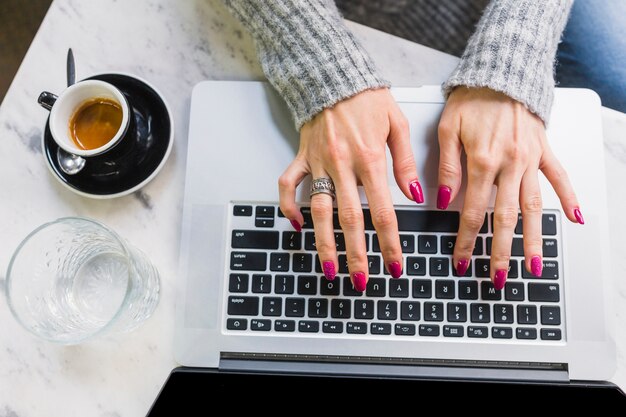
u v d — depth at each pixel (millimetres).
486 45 522
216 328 532
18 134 581
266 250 539
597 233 533
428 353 522
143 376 548
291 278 534
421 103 559
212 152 557
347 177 509
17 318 487
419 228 534
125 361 550
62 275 551
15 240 569
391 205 503
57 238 534
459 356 521
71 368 549
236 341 530
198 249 542
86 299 555
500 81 509
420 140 554
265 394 519
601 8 705
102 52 594
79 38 594
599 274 528
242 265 538
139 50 596
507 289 525
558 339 523
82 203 575
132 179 551
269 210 544
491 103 521
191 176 553
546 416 506
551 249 532
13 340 551
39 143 581
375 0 687
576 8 708
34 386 547
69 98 524
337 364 531
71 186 548
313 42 525
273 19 539
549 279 528
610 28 698
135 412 544
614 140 568
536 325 524
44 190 576
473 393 516
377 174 505
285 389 519
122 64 595
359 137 510
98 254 563
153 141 556
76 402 545
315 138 528
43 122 583
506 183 511
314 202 517
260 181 551
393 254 502
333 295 529
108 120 550
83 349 551
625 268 554
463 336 523
